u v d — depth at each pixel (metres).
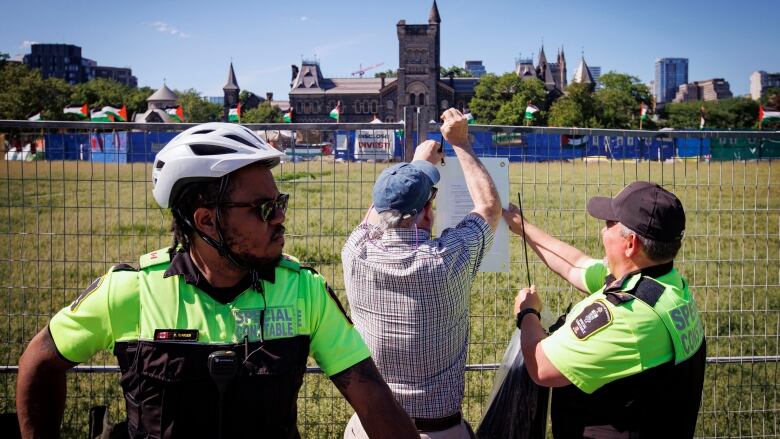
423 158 3.13
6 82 111.00
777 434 4.34
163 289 1.69
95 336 1.69
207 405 1.62
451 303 2.49
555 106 115.12
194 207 1.68
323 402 4.56
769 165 4.04
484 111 125.06
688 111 156.00
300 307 1.75
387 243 2.52
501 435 2.82
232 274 1.73
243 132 1.74
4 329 5.59
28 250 8.42
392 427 1.77
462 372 2.63
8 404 4.37
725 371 5.14
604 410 2.32
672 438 2.29
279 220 1.71
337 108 44.00
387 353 2.50
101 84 135.88
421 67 138.12
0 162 4.07
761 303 6.76
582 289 3.06
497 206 2.78
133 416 1.66
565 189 9.80
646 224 2.31
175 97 140.62
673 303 2.28
